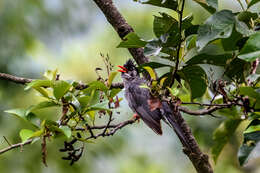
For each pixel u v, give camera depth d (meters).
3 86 12.45
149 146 14.27
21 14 12.98
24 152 11.63
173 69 7.59
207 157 8.46
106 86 7.48
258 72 8.60
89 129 7.17
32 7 13.15
